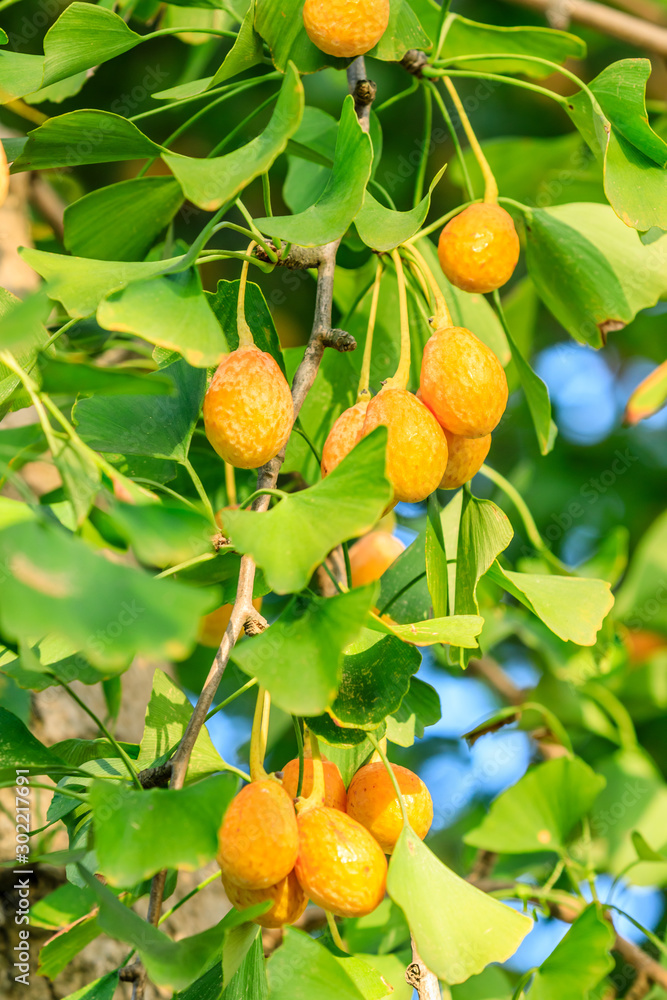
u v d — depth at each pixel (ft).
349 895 2.50
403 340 2.66
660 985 2.98
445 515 2.86
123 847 2.42
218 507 2.90
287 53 2.70
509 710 3.08
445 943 2.50
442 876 2.54
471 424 2.61
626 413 3.03
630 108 2.68
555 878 3.01
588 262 2.86
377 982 2.62
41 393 2.47
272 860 2.49
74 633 2.33
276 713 3.06
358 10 2.65
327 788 2.60
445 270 2.73
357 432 2.63
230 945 2.50
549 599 2.70
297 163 3.01
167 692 2.67
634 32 3.20
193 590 2.39
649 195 2.68
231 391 2.56
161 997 2.97
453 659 2.73
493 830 3.05
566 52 3.04
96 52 2.73
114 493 2.47
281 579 2.47
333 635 2.47
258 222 2.57
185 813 2.44
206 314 2.53
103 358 3.15
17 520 2.40
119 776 2.58
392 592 2.86
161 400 2.69
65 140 2.66
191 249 2.53
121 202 2.67
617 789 3.20
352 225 2.84
